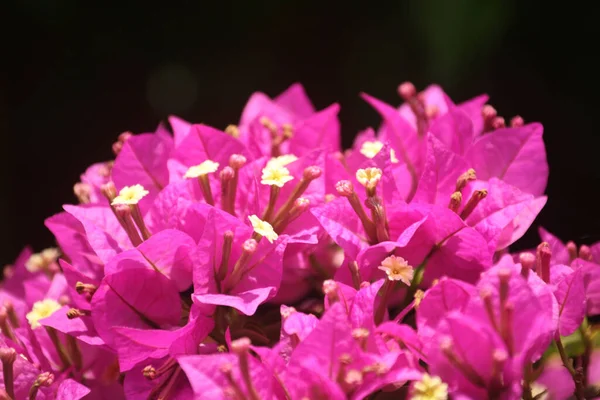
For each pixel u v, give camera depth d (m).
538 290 0.46
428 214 0.48
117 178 0.51
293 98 0.59
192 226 0.49
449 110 0.52
